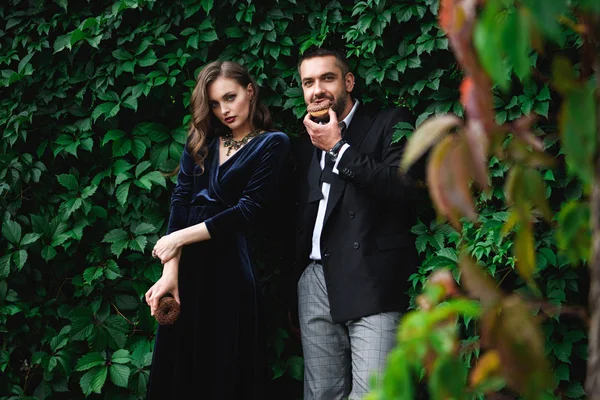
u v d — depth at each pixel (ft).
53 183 11.50
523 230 2.72
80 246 11.41
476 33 2.18
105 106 11.00
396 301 9.41
